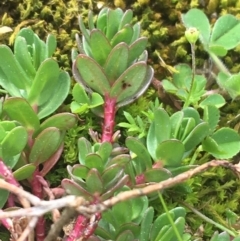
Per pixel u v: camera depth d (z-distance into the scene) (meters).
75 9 0.22
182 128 0.18
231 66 0.22
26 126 0.17
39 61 0.18
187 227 0.19
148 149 0.18
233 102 0.21
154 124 0.18
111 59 0.18
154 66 0.22
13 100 0.16
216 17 0.23
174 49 0.22
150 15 0.22
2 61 0.17
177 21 0.22
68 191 0.15
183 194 0.19
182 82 0.21
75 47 0.21
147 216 0.16
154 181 0.17
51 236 0.14
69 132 0.19
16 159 0.17
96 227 0.16
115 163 0.16
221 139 0.19
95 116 0.20
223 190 0.20
